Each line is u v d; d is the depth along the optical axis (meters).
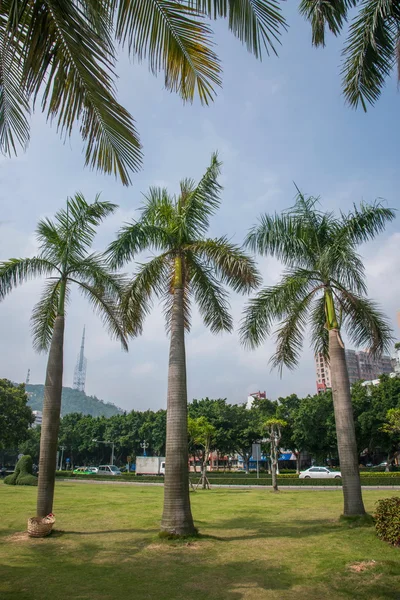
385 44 6.28
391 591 5.87
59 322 11.45
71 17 3.48
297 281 11.95
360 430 41.50
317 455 46.53
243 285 10.59
